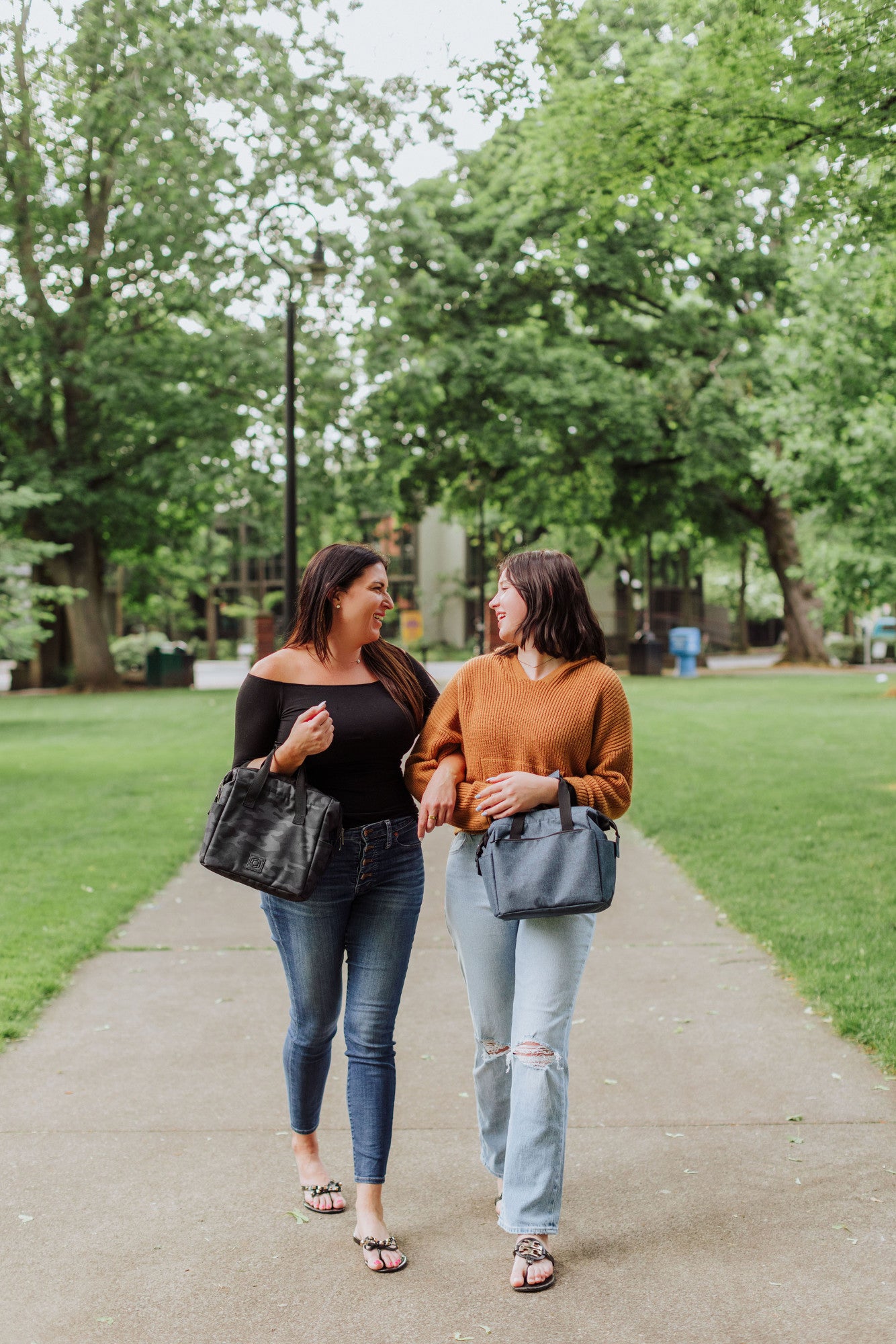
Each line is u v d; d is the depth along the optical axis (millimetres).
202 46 22500
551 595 3242
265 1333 2770
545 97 10414
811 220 9961
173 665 34188
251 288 26875
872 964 5602
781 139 9383
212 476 27422
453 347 28719
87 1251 3170
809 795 11000
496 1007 3328
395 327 28188
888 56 8484
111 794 11938
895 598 20688
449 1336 2742
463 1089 4328
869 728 17094
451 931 3416
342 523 29609
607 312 31766
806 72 8695
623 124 9656
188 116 24375
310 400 27734
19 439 30734
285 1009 5266
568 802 3121
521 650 3328
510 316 30016
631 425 30609
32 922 6684
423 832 3244
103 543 33031
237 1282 3010
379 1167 3162
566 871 3031
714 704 22219
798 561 37281
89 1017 5164
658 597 47125
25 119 25656
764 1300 2869
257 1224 3330
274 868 3096
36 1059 4641
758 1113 4031
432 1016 5172
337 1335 2754
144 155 25203
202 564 36156
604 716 3256
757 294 31359
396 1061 4621
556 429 30984
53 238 27938
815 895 7102
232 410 28562
